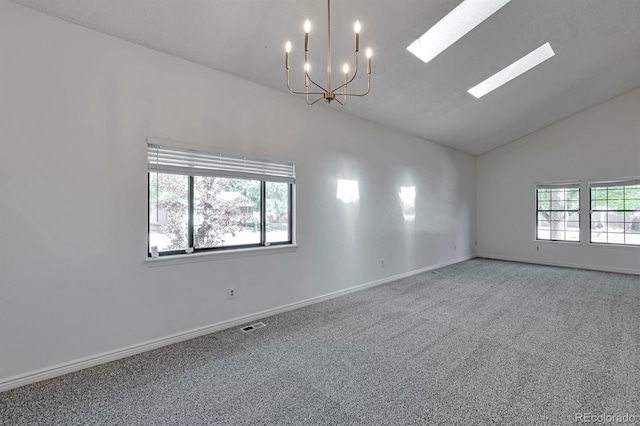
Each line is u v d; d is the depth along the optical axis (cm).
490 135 646
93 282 242
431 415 184
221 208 327
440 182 652
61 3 217
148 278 269
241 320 330
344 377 226
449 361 250
